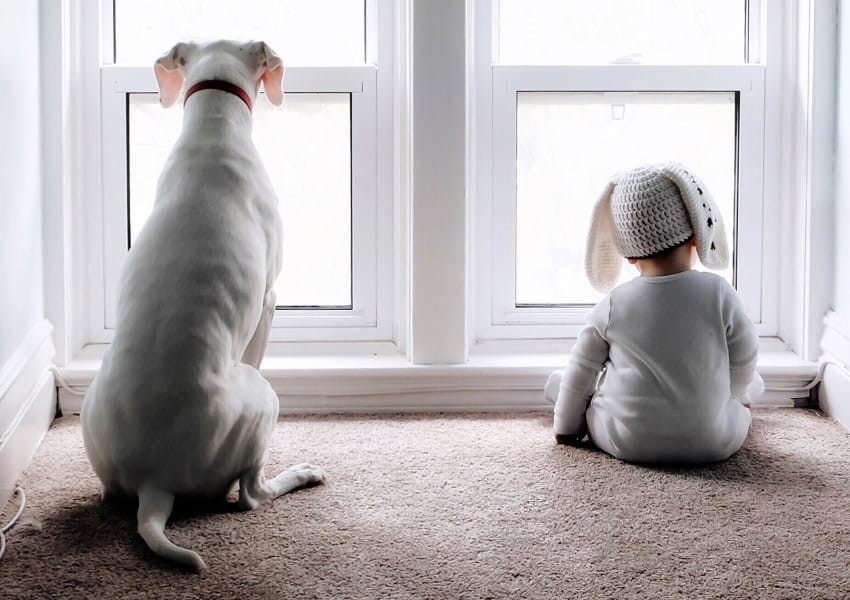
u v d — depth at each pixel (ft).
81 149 7.07
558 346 7.39
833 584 4.28
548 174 7.35
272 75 5.83
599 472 5.65
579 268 7.45
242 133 5.52
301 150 7.27
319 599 4.14
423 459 5.88
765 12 7.22
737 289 7.41
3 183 5.62
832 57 6.88
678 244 5.78
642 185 5.75
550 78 7.19
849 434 6.38
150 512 4.68
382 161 7.23
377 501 5.21
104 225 7.18
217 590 4.21
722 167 7.38
